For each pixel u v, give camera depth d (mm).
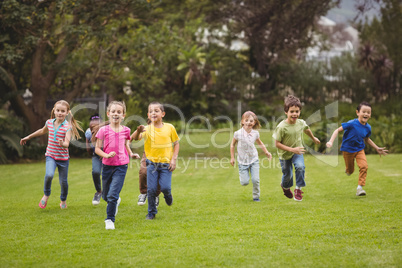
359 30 28688
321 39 33594
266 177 11961
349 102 32094
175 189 10094
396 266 4230
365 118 8391
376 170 12500
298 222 6172
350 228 5727
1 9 17656
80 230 6012
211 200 8375
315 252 4727
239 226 6047
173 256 4703
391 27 27547
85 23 20375
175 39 24766
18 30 18750
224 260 4531
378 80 29500
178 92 30391
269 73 34031
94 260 4629
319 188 9602
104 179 6438
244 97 32406
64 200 7711
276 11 29562
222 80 31828
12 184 11688
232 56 33125
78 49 21344
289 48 31703
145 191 7746
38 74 20703
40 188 10773
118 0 19594
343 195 8547
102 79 25859
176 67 29562
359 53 29344
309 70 33281
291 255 4645
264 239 5312
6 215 7133
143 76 23750
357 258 4488
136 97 28297
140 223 6395
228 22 32375
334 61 33094
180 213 7102
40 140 20906
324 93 32875
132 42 22078
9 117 19172
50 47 22281
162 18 28578
